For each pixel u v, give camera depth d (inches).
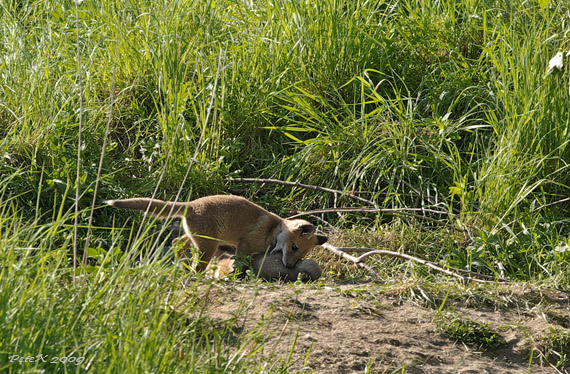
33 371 194.5
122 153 487.8
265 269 385.1
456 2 586.6
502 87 498.3
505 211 443.5
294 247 401.7
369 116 518.6
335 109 507.5
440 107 523.8
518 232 434.9
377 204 475.2
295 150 506.9
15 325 213.5
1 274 226.7
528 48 492.4
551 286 365.7
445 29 557.9
